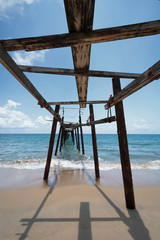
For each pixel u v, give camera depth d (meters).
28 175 4.54
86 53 1.29
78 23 0.91
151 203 2.59
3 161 7.21
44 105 2.52
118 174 4.72
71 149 13.93
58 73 1.80
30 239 1.69
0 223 1.98
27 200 2.72
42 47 1.06
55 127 4.33
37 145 18.77
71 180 4.05
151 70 1.16
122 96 1.92
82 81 2.13
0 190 3.24
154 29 0.95
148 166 6.34
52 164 6.41
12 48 1.05
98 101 3.51
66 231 1.82
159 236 1.72
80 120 9.80
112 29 0.97
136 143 22.86
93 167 5.82
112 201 2.66
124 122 2.32
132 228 1.86
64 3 0.76
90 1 0.73
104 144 21.05
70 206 2.46
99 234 1.76
